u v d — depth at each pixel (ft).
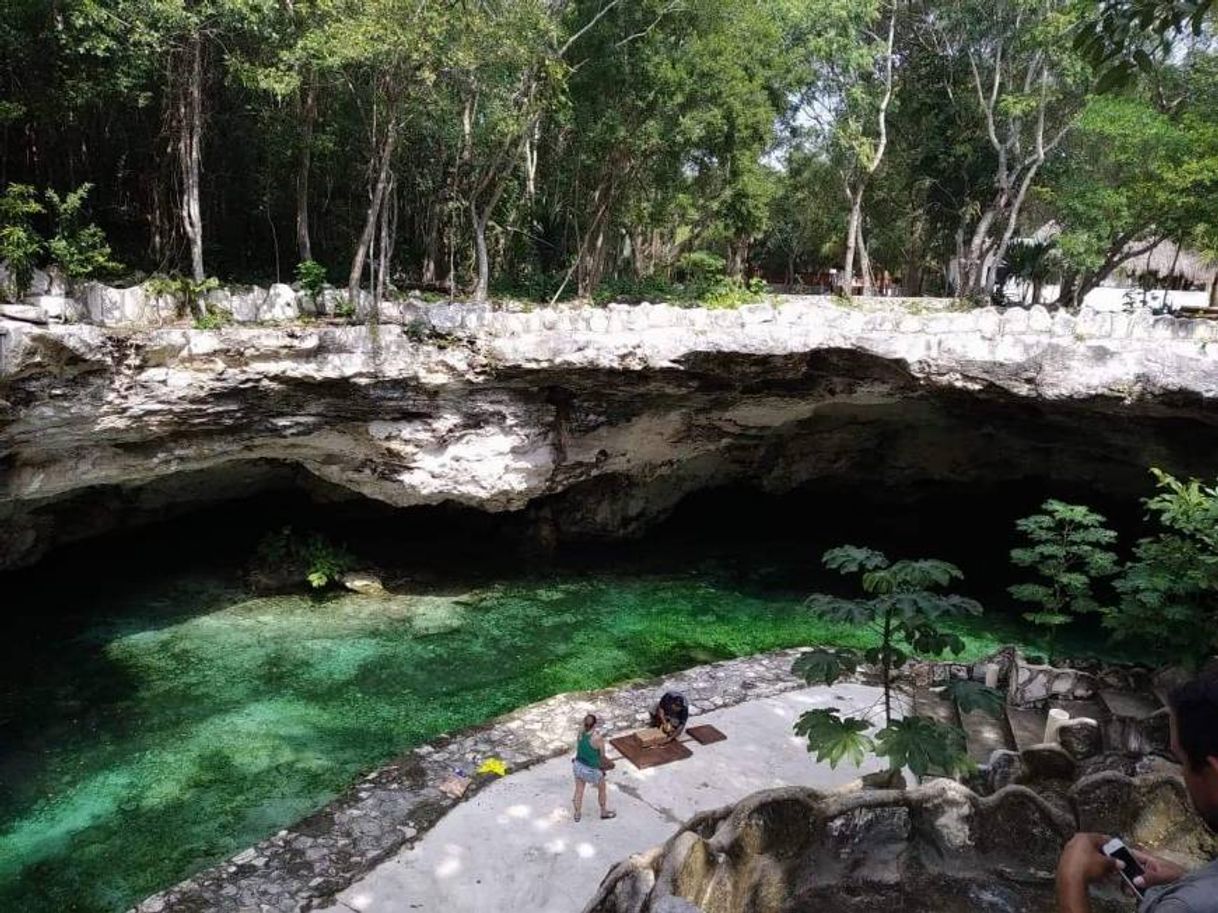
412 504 66.39
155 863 34.81
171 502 69.41
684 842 16.88
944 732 24.38
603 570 73.41
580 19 65.05
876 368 59.62
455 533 77.51
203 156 63.21
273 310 53.67
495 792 37.93
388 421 59.00
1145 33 22.58
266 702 48.42
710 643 59.52
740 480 85.15
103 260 47.91
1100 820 21.02
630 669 54.75
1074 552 47.21
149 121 61.16
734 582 72.13
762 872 18.40
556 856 33.50
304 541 68.18
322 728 45.83
